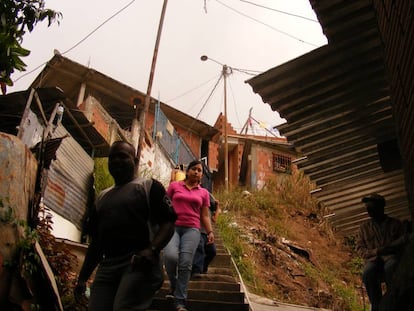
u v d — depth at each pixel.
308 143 6.07
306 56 4.84
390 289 3.28
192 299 6.34
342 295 13.20
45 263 4.98
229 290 6.80
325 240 17.30
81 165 10.70
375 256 5.11
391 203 7.45
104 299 3.21
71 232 9.91
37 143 8.16
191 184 5.62
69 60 16.98
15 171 5.15
